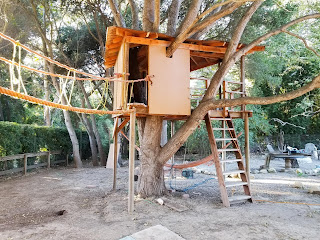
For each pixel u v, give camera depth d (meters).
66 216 5.15
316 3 12.46
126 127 16.55
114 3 8.05
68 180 9.41
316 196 6.38
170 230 3.93
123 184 8.43
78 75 14.00
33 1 11.39
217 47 6.42
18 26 11.09
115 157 7.54
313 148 16.38
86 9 12.61
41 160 12.58
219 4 4.29
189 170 9.85
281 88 18.19
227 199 5.53
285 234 3.93
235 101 5.50
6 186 8.32
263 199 6.19
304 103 15.73
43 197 6.83
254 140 18.62
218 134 15.11
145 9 7.14
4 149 10.09
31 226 4.58
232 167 12.32
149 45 5.71
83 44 13.91
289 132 18.88
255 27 10.92
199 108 5.88
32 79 16.08
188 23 6.07
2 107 16.58
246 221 4.54
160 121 6.67
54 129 13.77
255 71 12.36
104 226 4.46
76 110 3.39
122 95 5.44
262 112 17.52
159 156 6.45
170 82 5.80
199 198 6.30
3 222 4.87
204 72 16.83
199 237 3.85
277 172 10.66
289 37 13.73
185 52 6.04
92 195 7.01
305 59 15.15
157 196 6.30
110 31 5.41
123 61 5.51
